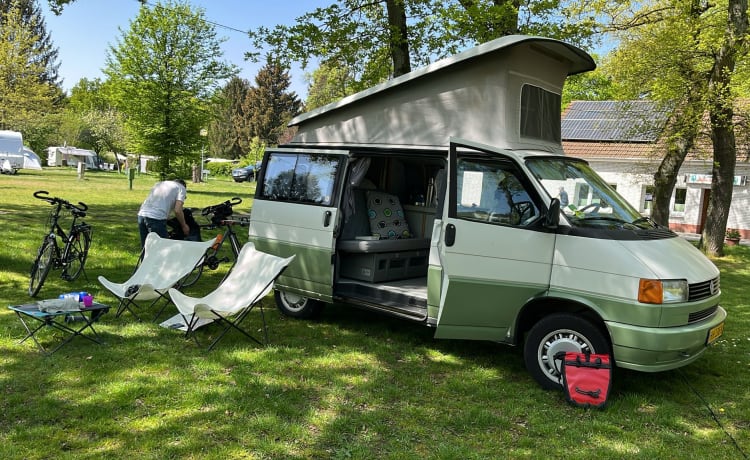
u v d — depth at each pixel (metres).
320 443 3.97
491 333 5.32
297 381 5.04
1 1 57.00
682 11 14.88
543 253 5.04
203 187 35.88
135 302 7.21
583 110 28.98
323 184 6.57
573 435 4.24
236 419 4.23
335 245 6.39
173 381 4.83
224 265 10.23
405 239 6.88
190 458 3.67
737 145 18.25
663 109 15.93
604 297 4.77
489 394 4.94
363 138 6.49
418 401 4.78
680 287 4.67
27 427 3.93
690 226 26.47
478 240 5.18
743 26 13.96
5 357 5.12
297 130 7.18
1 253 9.47
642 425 4.52
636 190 25.91
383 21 12.65
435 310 5.55
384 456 3.84
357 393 4.86
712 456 4.05
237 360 5.43
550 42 5.73
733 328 7.81
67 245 8.11
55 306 5.29
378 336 6.50
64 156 54.97
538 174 5.22
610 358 4.85
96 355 5.30
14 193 20.84
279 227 6.89
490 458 3.87
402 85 6.18
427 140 6.00
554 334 5.08
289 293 6.94
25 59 41.41
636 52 15.41
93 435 3.90
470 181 5.34
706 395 5.24
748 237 24.86
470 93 5.75
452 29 11.34
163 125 29.75
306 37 12.19
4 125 43.41
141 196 23.36
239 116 76.69
